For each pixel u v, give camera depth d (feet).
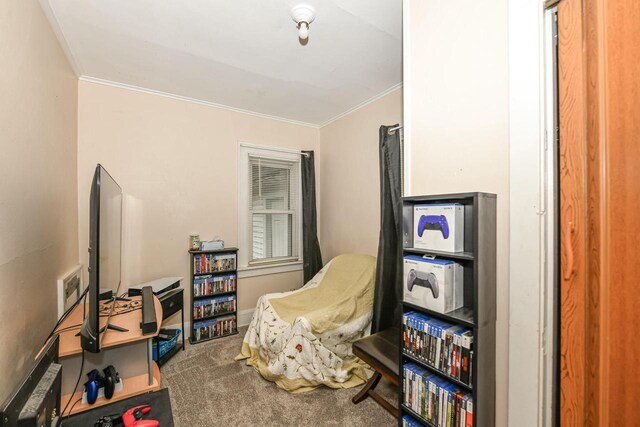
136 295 7.47
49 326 5.33
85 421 3.35
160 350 7.84
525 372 3.38
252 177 11.44
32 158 4.60
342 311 7.72
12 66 3.92
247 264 11.16
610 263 2.88
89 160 8.33
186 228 9.93
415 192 4.76
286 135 12.04
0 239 3.44
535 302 3.29
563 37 3.18
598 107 2.93
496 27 3.70
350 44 6.78
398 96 9.01
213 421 5.74
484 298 3.58
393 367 5.45
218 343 9.26
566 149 3.18
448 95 4.27
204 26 6.09
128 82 8.68
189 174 9.98
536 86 3.29
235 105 10.57
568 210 3.17
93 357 4.74
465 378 3.64
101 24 5.98
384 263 8.03
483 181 3.85
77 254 7.84
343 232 11.41
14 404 2.39
